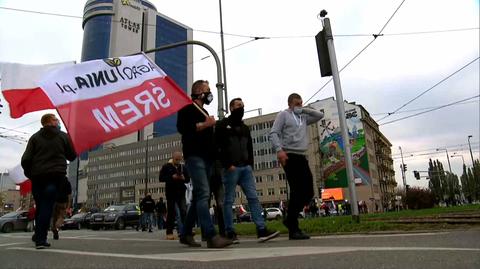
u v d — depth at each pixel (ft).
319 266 9.54
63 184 18.99
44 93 16.21
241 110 20.08
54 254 15.06
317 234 21.59
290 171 19.79
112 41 400.88
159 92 17.08
